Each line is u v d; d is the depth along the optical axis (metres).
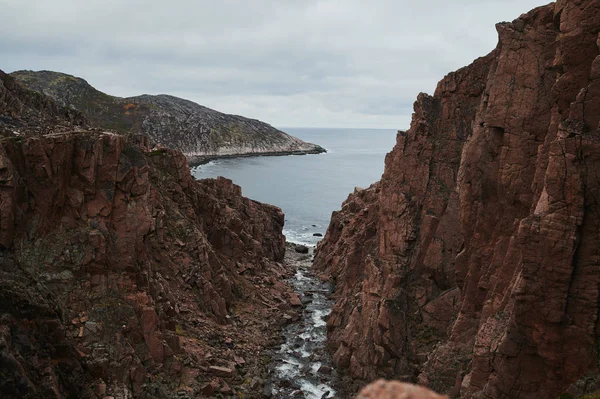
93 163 39.06
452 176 47.97
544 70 33.53
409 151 50.88
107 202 39.69
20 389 26.38
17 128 42.62
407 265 47.41
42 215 36.19
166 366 38.84
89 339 34.25
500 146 35.94
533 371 25.92
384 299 45.22
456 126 48.97
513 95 34.50
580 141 24.31
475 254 36.47
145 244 43.38
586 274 24.00
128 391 33.41
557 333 24.59
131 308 37.34
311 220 138.75
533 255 25.11
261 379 44.06
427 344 43.22
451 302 43.50
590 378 23.36
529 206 32.97
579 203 23.95
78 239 37.25
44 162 36.19
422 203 48.88
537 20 34.88
